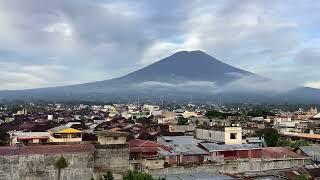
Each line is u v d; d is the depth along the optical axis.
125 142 76.75
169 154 80.06
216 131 100.56
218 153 85.75
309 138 127.81
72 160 68.19
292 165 86.62
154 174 71.25
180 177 69.56
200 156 82.69
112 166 72.69
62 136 98.94
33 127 128.50
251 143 100.62
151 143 82.69
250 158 85.19
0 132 106.06
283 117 198.25
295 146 101.38
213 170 77.88
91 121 176.88
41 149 68.19
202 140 100.06
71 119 184.12
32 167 65.62
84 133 104.25
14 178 64.38
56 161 66.62
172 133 119.44
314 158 91.31
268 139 112.75
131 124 156.00
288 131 143.12
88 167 69.25
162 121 183.75
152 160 74.88
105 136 75.25
